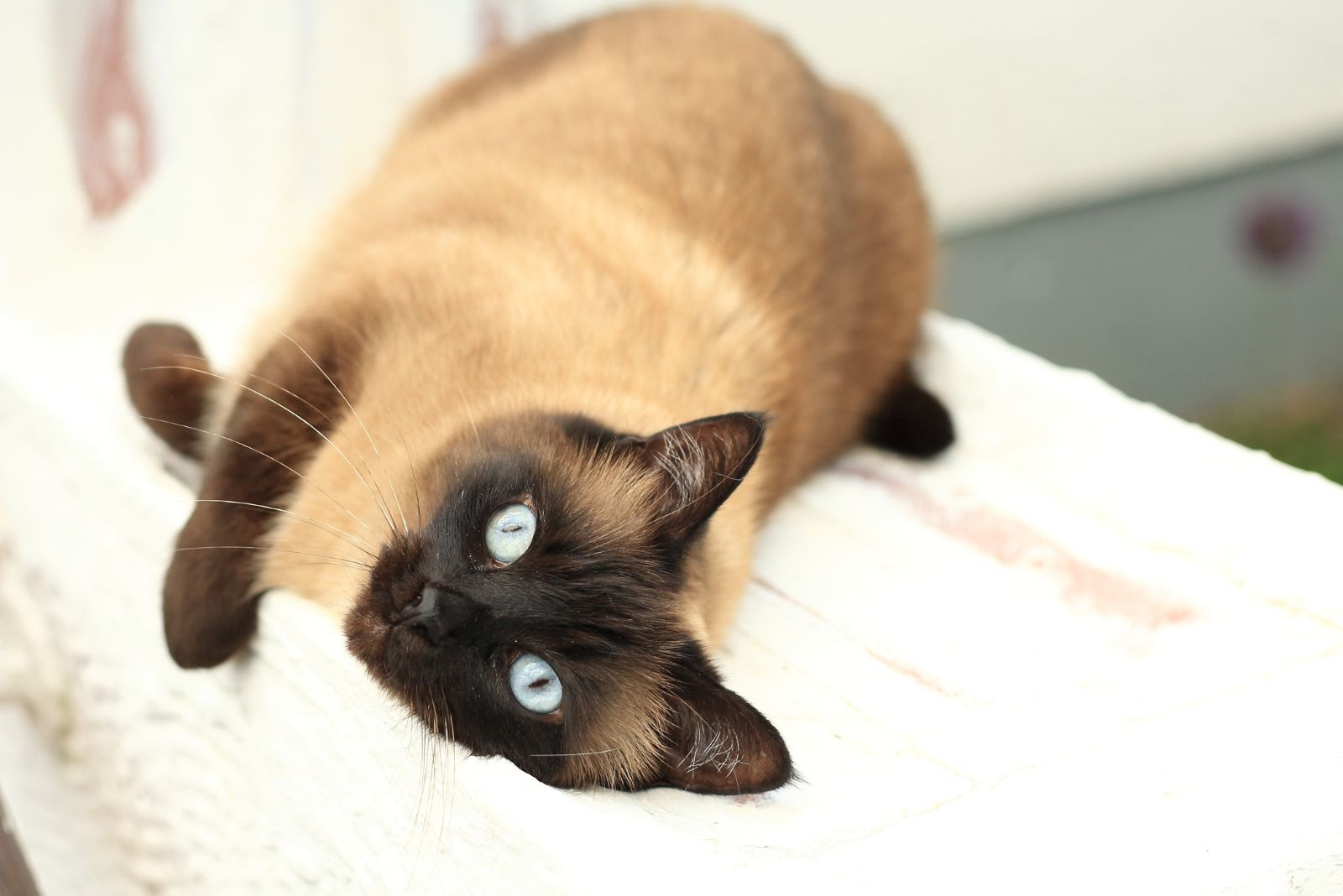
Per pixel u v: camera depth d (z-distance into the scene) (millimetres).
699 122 835
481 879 620
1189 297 1269
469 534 657
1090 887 602
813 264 841
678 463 665
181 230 1003
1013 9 1158
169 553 745
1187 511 785
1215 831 622
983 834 618
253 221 1021
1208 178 1218
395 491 688
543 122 834
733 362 767
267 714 721
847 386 872
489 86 911
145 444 800
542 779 646
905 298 912
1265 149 1204
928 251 936
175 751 807
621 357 729
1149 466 815
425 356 714
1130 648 712
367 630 657
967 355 912
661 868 584
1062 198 1223
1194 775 642
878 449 867
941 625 728
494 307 723
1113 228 1241
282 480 724
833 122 908
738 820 627
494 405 698
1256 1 1146
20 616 938
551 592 652
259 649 714
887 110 1143
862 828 620
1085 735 665
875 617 733
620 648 655
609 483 673
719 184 817
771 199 831
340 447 712
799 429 809
